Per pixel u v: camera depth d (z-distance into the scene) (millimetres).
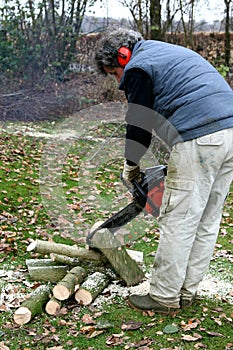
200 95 2381
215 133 2365
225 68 6777
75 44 11133
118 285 3059
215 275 3314
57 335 2518
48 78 10430
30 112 9695
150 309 2717
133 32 2572
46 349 2396
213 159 2402
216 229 2668
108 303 2842
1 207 4617
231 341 2461
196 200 2473
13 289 3012
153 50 2480
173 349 2375
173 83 2404
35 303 2686
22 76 10461
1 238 3928
